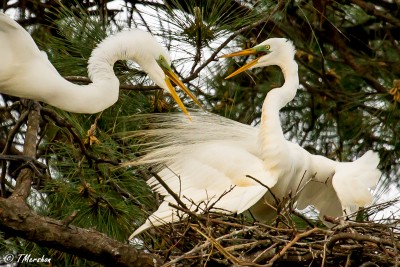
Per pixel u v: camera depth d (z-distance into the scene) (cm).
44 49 1173
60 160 1017
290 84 1052
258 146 1031
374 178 1023
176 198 880
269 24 1316
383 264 870
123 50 1012
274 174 1006
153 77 1031
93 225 953
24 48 986
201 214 892
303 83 1316
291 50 1068
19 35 984
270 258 862
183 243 884
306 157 1042
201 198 1000
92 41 1088
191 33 1048
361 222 873
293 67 1062
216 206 977
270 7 1154
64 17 1102
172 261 805
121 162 1011
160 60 1031
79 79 1063
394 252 823
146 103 1075
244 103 1295
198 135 1051
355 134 1271
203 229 868
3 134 1242
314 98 1331
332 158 1266
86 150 954
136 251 865
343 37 1432
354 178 1015
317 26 1376
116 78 1009
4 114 1172
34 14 1300
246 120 1271
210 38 1056
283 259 869
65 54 1096
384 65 1365
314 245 853
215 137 1053
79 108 1000
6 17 974
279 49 1069
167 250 848
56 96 995
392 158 1241
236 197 984
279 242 853
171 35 1063
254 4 1145
